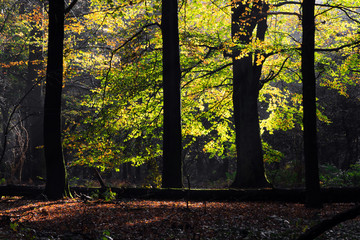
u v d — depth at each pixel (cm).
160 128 2289
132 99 1928
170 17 1462
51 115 1262
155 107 1955
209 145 2117
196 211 1027
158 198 1269
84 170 3188
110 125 1914
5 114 3503
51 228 822
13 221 820
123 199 1259
